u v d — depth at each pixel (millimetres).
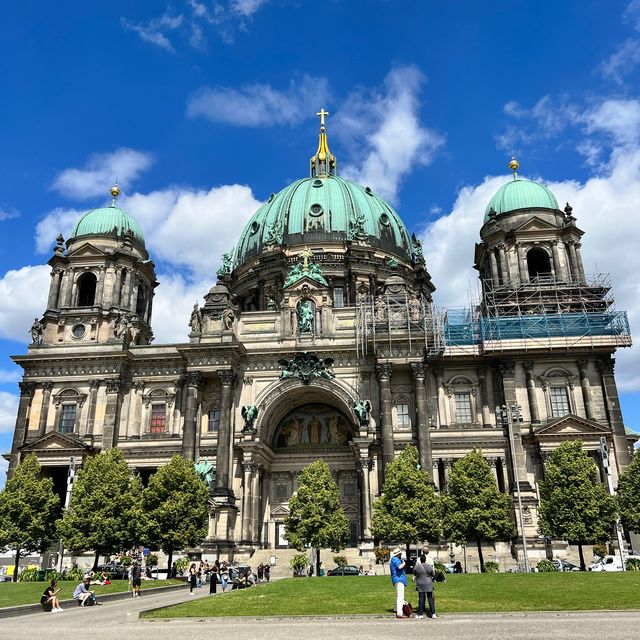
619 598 31844
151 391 84062
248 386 82250
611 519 62031
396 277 85312
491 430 78250
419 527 63500
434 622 25719
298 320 84750
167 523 62781
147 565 66500
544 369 80312
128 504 64562
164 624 28172
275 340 83688
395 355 79188
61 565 69375
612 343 78938
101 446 80688
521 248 87125
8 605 35844
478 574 47250
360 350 80938
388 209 112375
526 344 80000
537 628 23250
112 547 62875
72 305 88562
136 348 85250
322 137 127938
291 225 104750
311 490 68750
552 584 38219
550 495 63906
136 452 80500
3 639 23531
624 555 64562
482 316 87500
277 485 86812
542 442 75188
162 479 64875
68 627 27734
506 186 93000
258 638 22172
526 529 71875
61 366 84688
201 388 81875
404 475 65625
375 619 27234
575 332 81000
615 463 74938
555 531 62438
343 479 86312
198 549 70250
